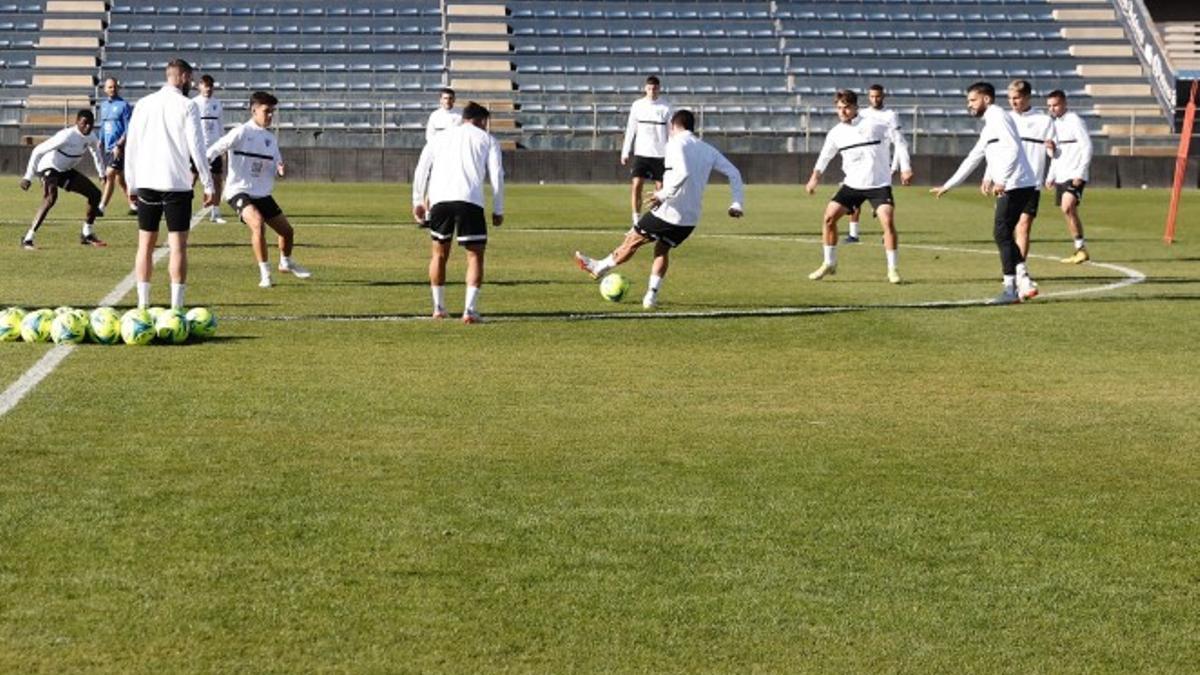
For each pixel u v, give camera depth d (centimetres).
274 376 3256
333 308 4491
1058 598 1861
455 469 2447
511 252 6569
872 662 1644
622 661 1630
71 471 2373
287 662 1606
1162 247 7275
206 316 3766
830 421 2902
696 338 3972
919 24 15562
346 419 2819
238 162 5053
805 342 3931
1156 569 1981
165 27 14788
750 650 1670
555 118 14275
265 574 1889
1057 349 3869
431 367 3422
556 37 15125
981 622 1770
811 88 14950
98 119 13650
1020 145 4800
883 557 2012
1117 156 13525
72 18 14675
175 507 2180
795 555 2014
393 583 1866
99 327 3619
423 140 13925
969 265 6212
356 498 2253
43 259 5872
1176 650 1691
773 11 15650
